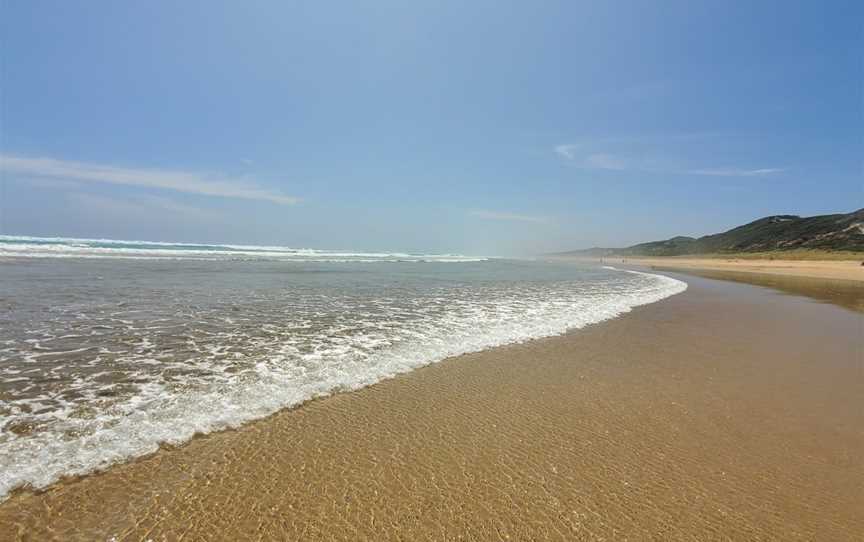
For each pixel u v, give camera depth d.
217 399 5.71
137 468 4.05
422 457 4.57
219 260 37.44
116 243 55.84
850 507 3.93
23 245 39.09
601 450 4.88
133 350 7.78
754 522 3.68
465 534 3.43
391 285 21.20
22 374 6.31
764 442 5.16
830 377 7.75
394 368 7.45
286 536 3.30
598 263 73.62
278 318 11.30
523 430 5.32
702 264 65.19
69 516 3.33
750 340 10.66
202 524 3.35
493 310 14.05
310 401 5.88
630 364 8.31
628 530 3.54
